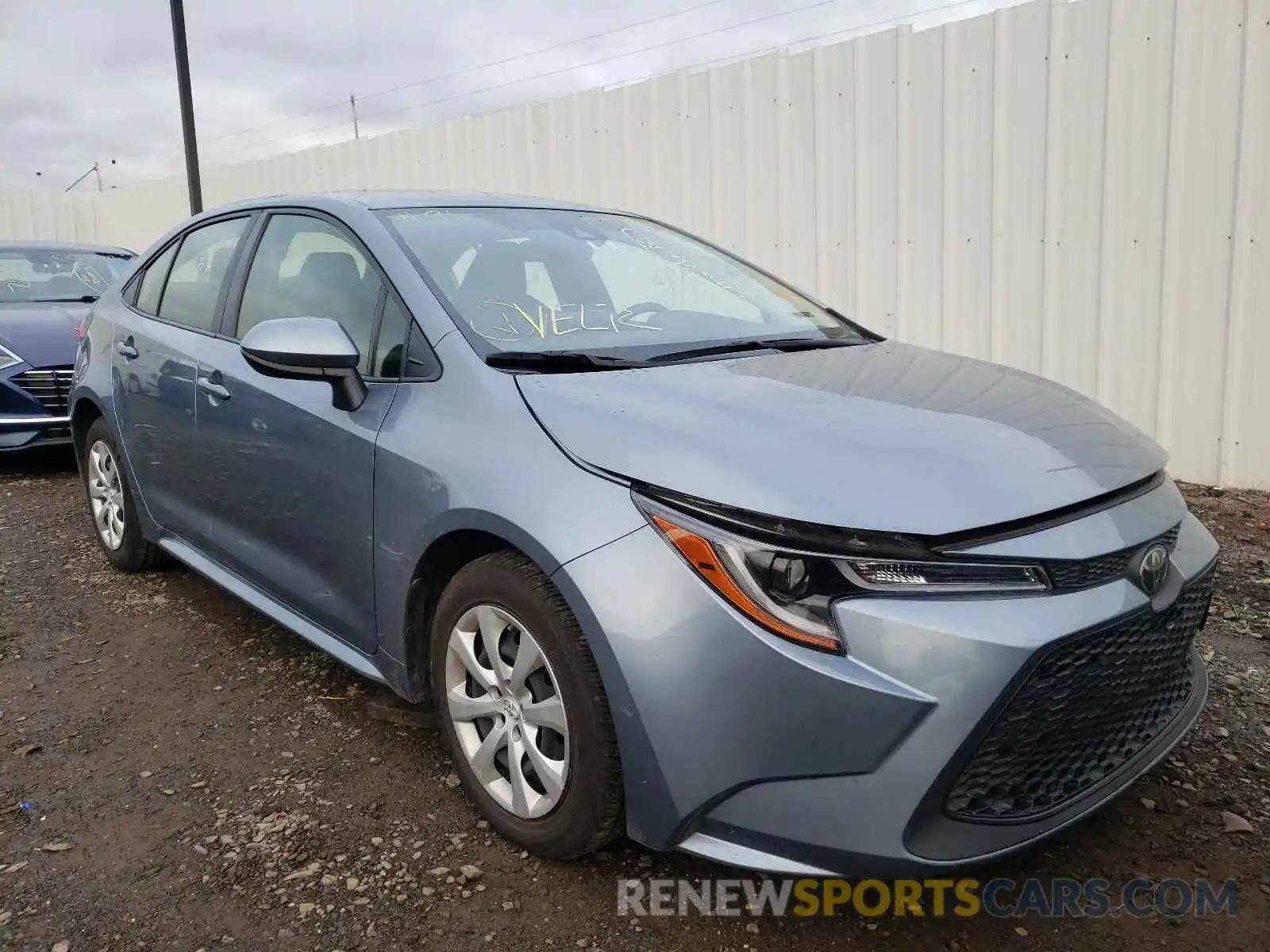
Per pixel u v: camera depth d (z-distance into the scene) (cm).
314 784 269
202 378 338
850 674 180
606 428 216
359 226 296
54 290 744
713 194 690
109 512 442
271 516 306
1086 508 204
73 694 324
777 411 221
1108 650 197
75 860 235
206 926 212
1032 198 562
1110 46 525
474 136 838
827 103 626
